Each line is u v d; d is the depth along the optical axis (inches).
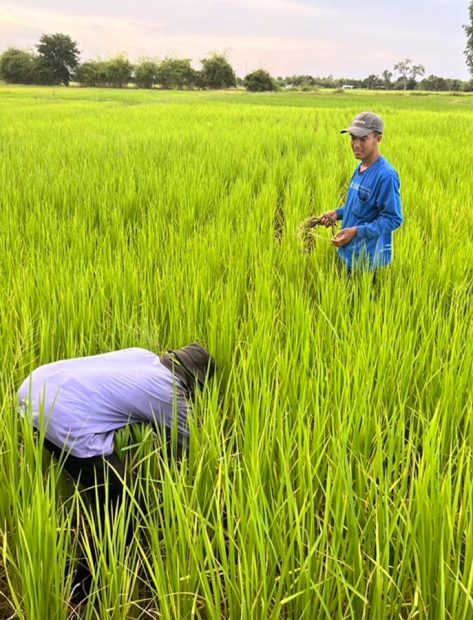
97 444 102.7
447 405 114.2
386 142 580.4
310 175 423.8
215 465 102.1
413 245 233.9
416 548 79.8
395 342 144.2
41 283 177.5
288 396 121.1
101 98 2214.6
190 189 323.3
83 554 101.4
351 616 79.0
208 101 2022.6
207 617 83.5
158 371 111.0
